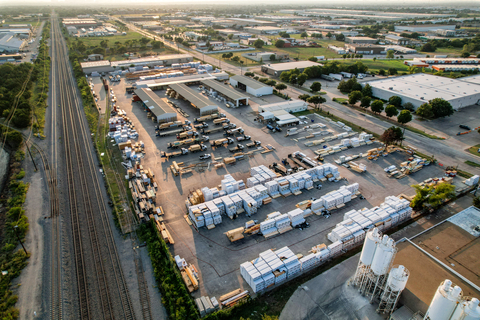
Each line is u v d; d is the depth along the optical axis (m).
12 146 90.19
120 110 115.19
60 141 95.44
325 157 83.25
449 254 45.69
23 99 119.44
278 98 131.88
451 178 70.88
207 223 58.16
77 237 56.25
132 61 186.00
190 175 75.50
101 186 72.06
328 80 161.38
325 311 41.84
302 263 47.84
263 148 88.19
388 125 102.88
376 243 38.84
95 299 44.38
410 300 39.78
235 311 42.06
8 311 42.03
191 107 122.50
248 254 51.88
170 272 47.94
